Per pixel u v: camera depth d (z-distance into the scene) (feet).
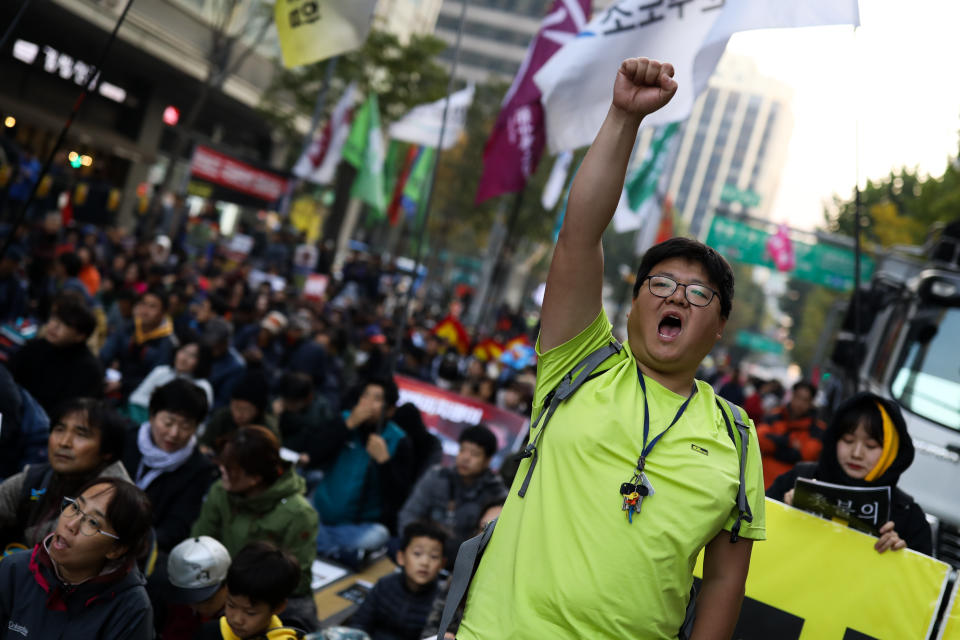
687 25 17.42
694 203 604.90
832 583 10.88
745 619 10.99
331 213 113.19
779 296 254.06
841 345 33.81
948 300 28.68
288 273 80.12
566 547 6.55
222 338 26.84
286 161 118.32
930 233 39.75
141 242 63.21
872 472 12.28
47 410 19.01
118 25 14.98
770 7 16.38
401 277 121.60
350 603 18.03
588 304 7.24
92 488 10.61
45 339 19.25
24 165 63.05
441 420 31.30
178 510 15.76
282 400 23.81
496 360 46.52
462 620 7.11
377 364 38.70
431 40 100.63
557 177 47.55
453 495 20.10
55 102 80.33
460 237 192.24
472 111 134.51
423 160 74.49
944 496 22.89
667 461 6.63
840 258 80.53
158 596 13.71
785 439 26.91
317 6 19.88
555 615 6.47
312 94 98.22
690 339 6.89
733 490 6.70
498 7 303.07
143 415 23.12
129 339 28.32
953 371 27.96
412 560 15.47
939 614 10.91
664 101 6.79
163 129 96.53
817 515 11.14
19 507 13.14
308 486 22.93
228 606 12.46
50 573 10.52
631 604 6.36
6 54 73.15
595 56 18.42
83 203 82.69
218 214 97.09
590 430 6.75
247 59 99.35
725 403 7.23
